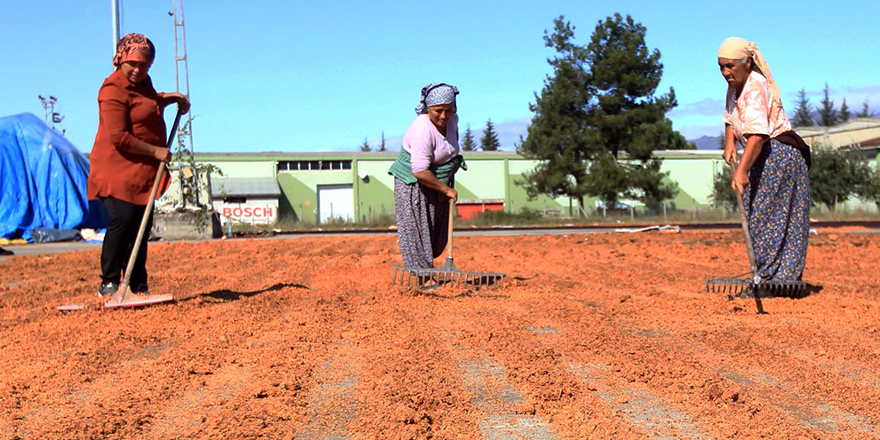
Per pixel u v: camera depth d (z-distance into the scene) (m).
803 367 3.83
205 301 6.04
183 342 4.53
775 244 6.20
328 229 28.86
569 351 4.21
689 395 3.38
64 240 19.77
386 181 52.97
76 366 3.95
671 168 57.28
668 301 5.87
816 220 28.58
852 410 3.19
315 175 52.38
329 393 3.43
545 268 8.58
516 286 6.77
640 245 11.95
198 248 12.59
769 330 4.72
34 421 3.11
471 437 2.87
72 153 21.34
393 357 4.07
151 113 5.87
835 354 4.12
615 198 41.53
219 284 7.36
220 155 51.09
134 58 5.68
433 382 3.57
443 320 5.12
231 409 3.20
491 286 6.68
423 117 6.71
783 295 6.20
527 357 4.03
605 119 40.19
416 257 6.87
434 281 6.79
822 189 39.22
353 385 3.56
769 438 2.84
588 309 5.46
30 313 5.70
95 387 3.61
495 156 54.78
